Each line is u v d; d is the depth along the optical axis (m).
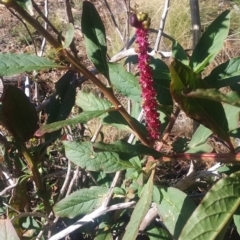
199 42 0.37
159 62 0.39
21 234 0.47
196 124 0.52
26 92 0.58
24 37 1.19
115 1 1.42
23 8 0.30
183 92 0.27
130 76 0.39
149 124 0.34
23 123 0.41
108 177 0.48
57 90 0.44
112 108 0.33
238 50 1.29
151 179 0.34
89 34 0.34
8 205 0.45
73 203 0.43
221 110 0.30
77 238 0.55
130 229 0.32
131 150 0.31
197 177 0.43
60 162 0.59
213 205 0.28
